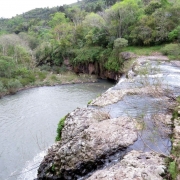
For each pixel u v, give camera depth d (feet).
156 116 30.14
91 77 145.18
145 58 91.61
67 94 103.04
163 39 111.86
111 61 125.29
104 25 142.41
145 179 18.04
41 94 106.22
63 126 36.94
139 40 120.98
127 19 129.90
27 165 44.01
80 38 176.35
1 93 106.01
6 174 41.60
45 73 155.53
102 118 33.47
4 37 170.60
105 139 27.09
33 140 54.95
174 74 58.08
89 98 93.30
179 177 17.24
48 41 210.59
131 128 28.96
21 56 164.86
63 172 27.07
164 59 85.71
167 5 123.54
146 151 23.58
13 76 130.00
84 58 149.28
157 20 115.24
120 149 25.13
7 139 55.98
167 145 24.04
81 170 25.82
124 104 38.88
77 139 29.22
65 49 170.71
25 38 210.79
